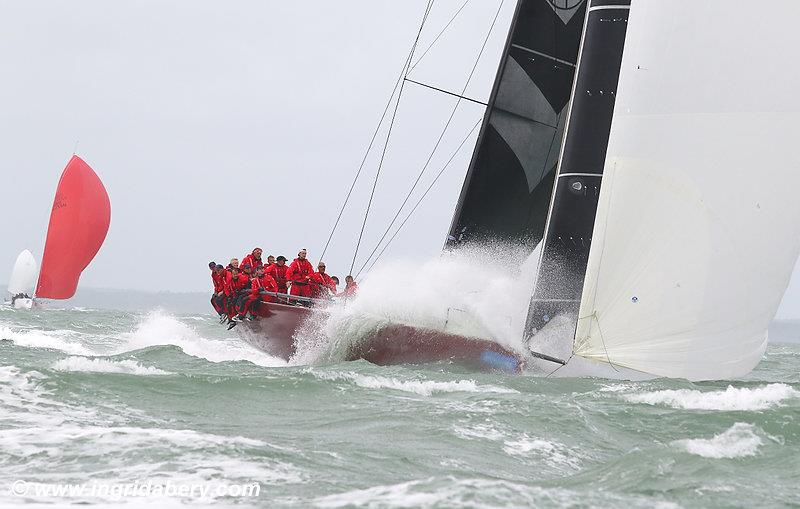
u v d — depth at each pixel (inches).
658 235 2037.4
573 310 2146.9
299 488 1059.9
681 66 2041.1
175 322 4020.7
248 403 1627.7
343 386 1809.8
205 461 1159.0
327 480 1099.9
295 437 1358.3
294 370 2111.2
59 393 1601.9
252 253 2755.9
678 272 2026.3
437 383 1887.3
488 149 2522.1
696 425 1530.5
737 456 1264.8
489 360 2193.7
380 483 1099.9
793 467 1227.9
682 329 2031.3
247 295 2630.4
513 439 1408.7
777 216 2031.3
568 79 2507.4
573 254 2166.6
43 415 1430.9
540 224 2529.5
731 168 2017.7
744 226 2025.1
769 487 1127.6
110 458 1164.5
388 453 1272.1
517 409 1599.4
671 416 1593.3
